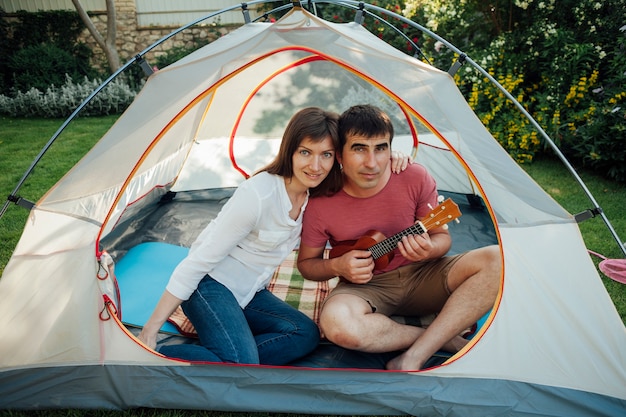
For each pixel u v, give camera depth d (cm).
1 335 183
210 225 185
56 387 182
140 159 190
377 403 174
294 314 197
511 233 180
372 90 319
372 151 172
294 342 190
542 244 180
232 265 188
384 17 585
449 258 198
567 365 175
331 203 192
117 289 214
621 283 265
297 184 179
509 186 188
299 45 186
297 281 257
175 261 273
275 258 192
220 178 363
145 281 252
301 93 330
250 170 361
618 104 405
